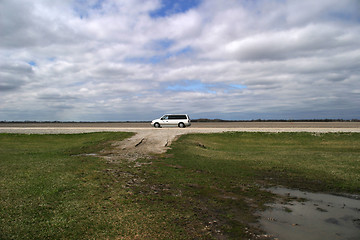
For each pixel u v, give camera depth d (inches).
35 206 274.2
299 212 286.5
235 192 362.9
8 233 211.9
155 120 1626.5
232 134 1165.1
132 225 235.9
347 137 1042.7
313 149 861.8
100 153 764.6
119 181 401.1
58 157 639.1
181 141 990.4
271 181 426.9
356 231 239.1
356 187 388.8
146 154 740.7
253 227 244.1
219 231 232.8
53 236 210.4
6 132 1332.4
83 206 280.1
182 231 228.4
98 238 209.5
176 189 369.4
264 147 933.8
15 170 454.6
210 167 538.3
